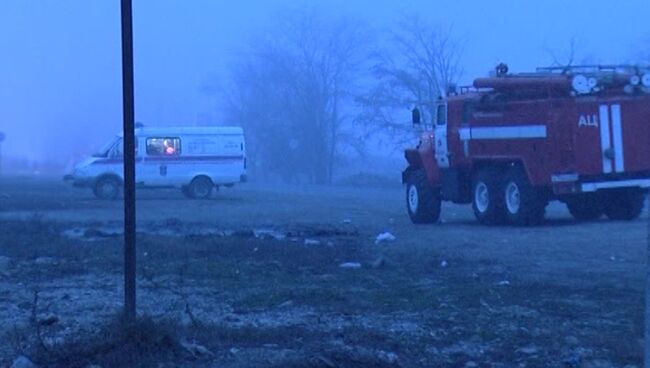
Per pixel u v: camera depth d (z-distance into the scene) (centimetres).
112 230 3669
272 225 3972
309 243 3083
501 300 1933
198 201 6016
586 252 2797
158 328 1415
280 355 1427
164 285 2139
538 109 3566
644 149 3584
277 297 1952
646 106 3581
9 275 2325
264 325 1655
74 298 1969
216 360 1398
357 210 5059
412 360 1430
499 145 3734
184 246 2908
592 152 3547
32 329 1590
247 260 2608
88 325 1627
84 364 1341
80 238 3262
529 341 1545
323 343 1512
